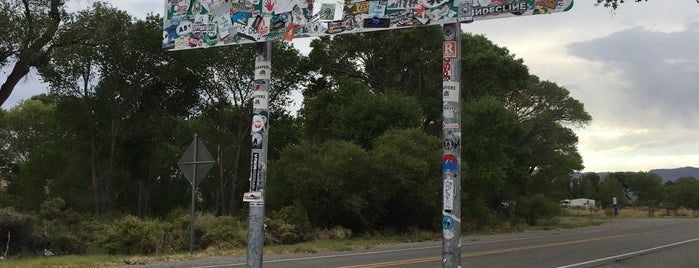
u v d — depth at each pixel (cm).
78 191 4712
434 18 601
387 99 3450
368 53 4491
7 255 1906
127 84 4106
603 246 2064
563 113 5597
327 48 4578
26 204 4669
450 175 571
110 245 2009
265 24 659
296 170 2748
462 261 1526
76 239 2261
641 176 11775
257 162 626
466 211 3491
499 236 2909
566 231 3456
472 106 3731
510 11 580
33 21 2661
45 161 5119
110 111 4178
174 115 4659
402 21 615
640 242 2270
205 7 696
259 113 636
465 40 4434
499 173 3541
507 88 4531
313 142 3238
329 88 4194
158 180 5438
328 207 2781
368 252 1875
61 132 4525
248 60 4288
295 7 653
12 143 6241
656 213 7394
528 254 1742
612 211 7100
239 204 5291
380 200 2831
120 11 3641
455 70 585
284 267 1381
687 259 1576
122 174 4850
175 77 4216
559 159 5869
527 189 5584
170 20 714
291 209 2658
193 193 1627
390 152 2755
